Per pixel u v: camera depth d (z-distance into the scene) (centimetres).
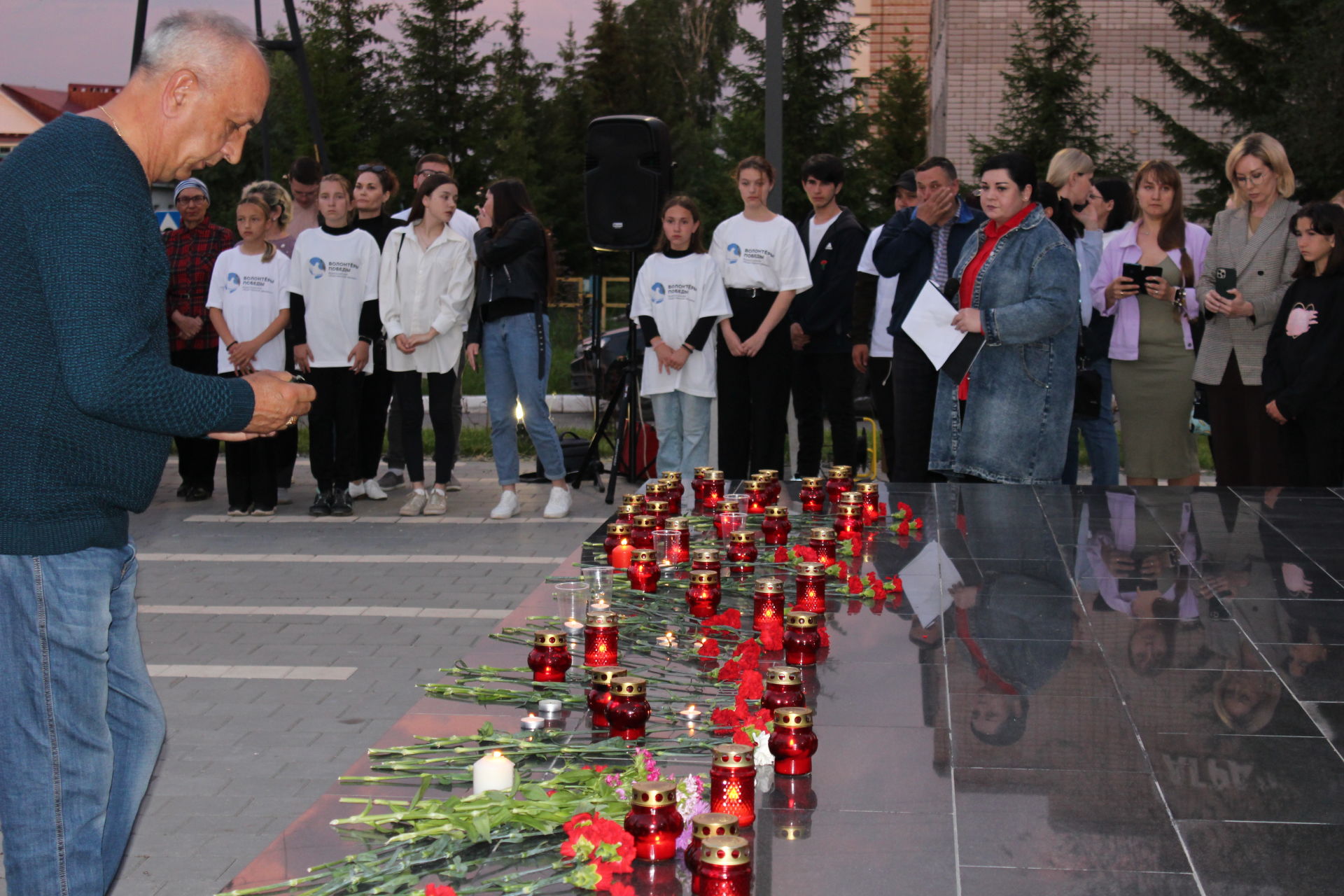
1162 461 711
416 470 898
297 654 571
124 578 270
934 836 231
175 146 264
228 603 662
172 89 259
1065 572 441
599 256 1034
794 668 284
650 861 221
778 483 562
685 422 825
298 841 229
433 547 794
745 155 2680
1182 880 215
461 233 904
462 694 313
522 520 878
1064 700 309
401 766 263
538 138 4369
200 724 482
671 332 814
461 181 3975
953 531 507
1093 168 743
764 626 348
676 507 529
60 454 246
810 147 2500
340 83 3656
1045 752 274
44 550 247
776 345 815
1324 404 634
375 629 615
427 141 4009
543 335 865
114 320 235
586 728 287
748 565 437
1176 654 347
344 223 873
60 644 251
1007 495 584
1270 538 493
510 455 882
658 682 321
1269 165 675
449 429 907
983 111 2220
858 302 862
